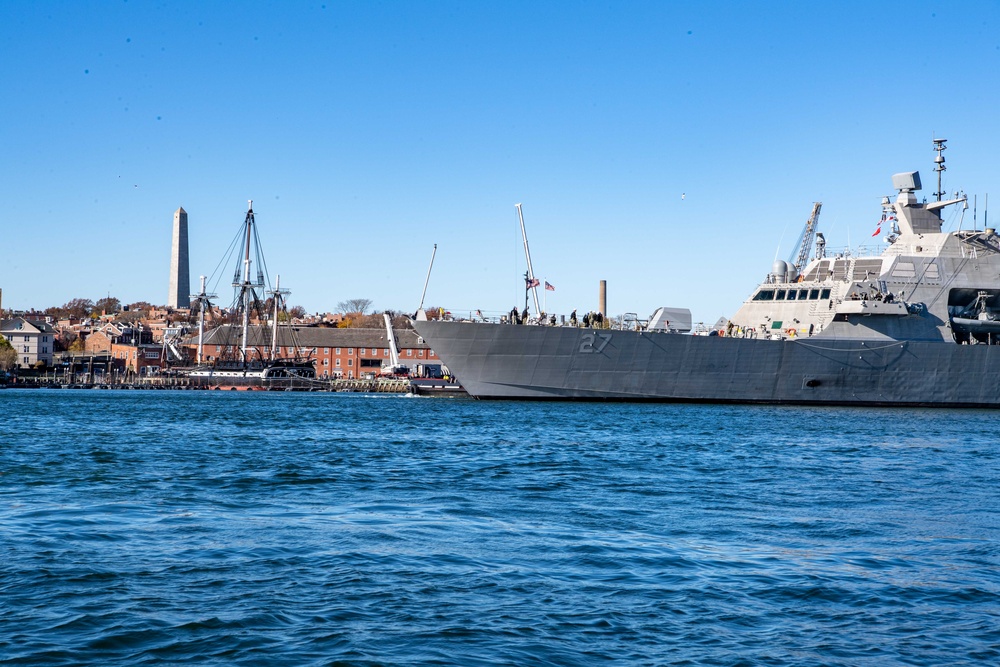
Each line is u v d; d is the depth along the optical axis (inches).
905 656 609.0
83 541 890.7
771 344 3181.6
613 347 3117.6
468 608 687.7
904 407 3312.0
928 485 1366.9
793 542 928.9
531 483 1343.5
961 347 3282.5
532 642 620.7
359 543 892.0
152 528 963.3
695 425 2425.0
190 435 2197.3
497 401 3331.7
